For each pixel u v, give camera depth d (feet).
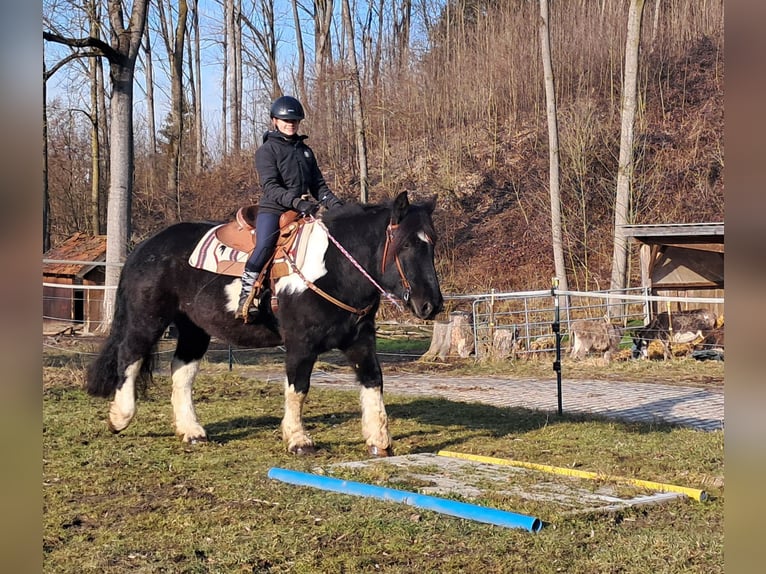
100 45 64.95
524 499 19.40
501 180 108.58
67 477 21.93
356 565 15.19
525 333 67.21
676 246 61.26
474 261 97.81
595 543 16.47
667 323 58.03
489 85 118.83
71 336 69.10
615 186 98.48
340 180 115.24
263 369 51.37
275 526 17.51
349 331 24.36
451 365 55.77
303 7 143.43
